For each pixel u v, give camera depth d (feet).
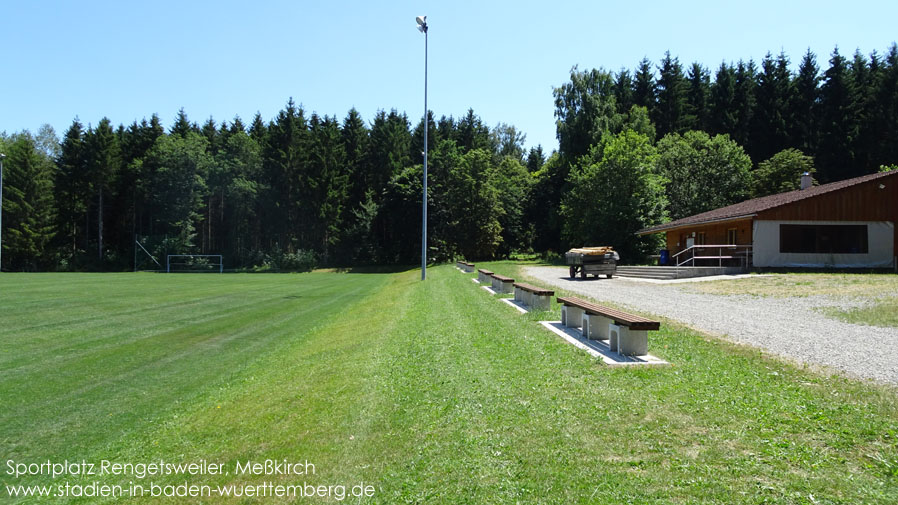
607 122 186.70
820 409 17.07
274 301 79.20
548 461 14.44
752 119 202.28
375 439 17.80
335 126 255.50
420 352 30.35
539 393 20.26
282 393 26.71
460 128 288.71
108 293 91.35
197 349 42.29
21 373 34.24
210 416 24.39
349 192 248.32
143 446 21.22
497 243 221.25
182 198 221.66
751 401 18.12
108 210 233.76
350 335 43.88
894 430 15.16
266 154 232.73
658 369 22.93
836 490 12.16
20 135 259.39
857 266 87.45
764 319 36.88
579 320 35.53
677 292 59.82
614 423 16.70
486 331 35.32
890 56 205.57
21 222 204.64
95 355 39.78
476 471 14.26
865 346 26.81
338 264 229.66
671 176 172.24
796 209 87.25
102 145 222.28
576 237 165.07
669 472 13.38
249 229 240.73
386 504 13.39
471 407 19.22
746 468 13.37
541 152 335.26
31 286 108.17
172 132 255.29
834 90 187.21
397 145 250.57
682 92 221.46
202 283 122.52
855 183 87.92
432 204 213.05
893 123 170.91
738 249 93.20
